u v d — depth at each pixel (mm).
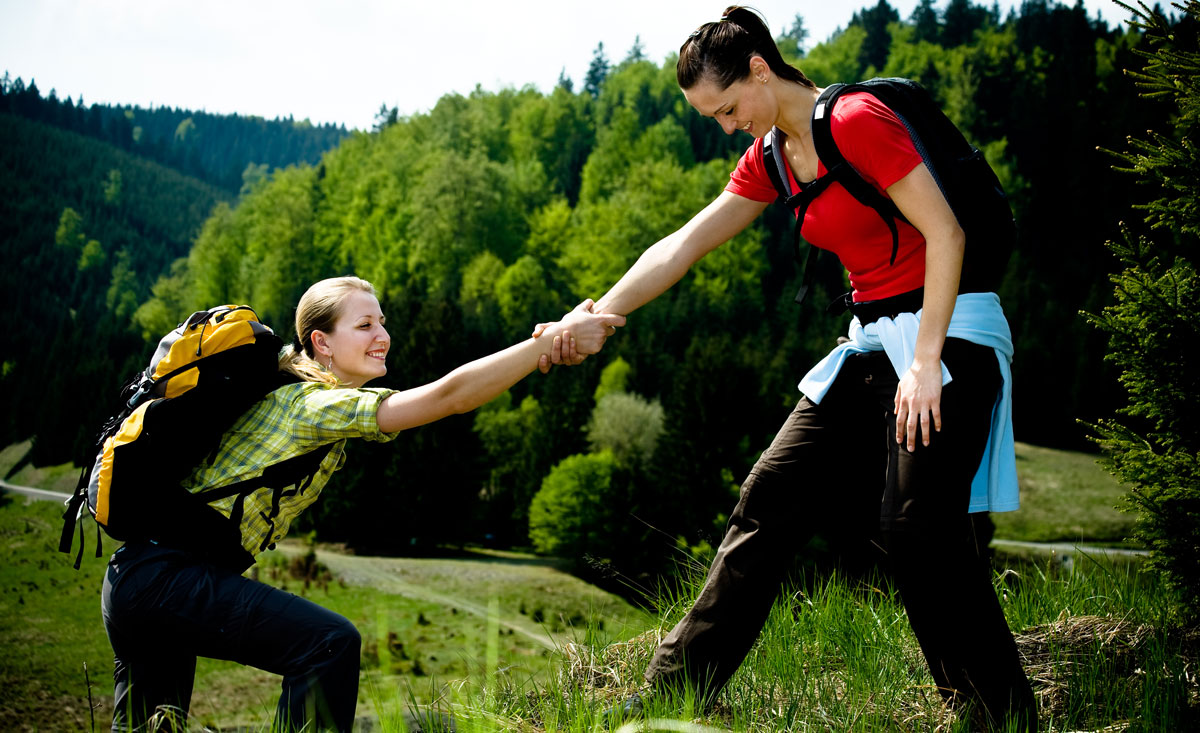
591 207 83875
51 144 176375
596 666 2775
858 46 113312
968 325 2176
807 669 2658
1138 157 3160
